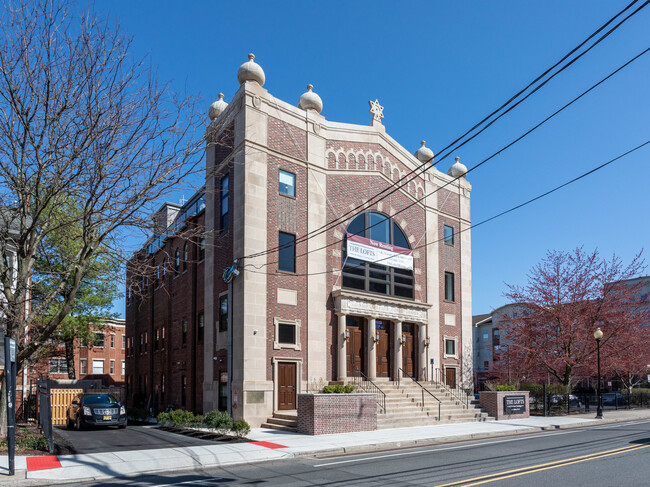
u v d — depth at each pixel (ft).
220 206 83.35
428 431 66.80
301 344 78.28
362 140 92.43
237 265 73.97
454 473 38.45
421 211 102.68
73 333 110.52
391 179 96.53
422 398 81.61
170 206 114.32
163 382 110.73
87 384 102.17
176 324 103.76
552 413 103.55
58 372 175.22
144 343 129.80
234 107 80.12
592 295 110.52
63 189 52.06
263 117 78.69
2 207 54.03
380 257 91.97
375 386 79.00
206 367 82.17
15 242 52.49
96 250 56.65
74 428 75.87
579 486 33.47
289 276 78.33
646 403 136.77
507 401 88.74
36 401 84.02
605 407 131.34
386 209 94.63
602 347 110.52
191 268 95.45
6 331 50.60
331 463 44.60
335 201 86.99
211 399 79.87
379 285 91.86
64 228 60.80
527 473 38.17
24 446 49.34
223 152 83.20
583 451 50.39
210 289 83.05
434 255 103.24
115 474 39.27
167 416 73.31
